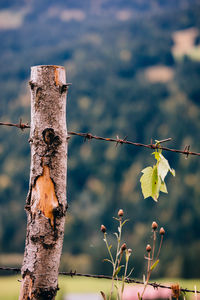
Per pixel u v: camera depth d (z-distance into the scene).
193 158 63.94
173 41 119.00
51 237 2.38
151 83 91.00
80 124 79.88
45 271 2.36
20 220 59.88
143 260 30.81
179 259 44.12
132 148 75.06
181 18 129.00
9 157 69.94
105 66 99.12
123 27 122.00
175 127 73.81
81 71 94.81
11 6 191.00
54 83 2.48
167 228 55.47
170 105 81.44
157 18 128.12
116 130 77.75
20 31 161.12
